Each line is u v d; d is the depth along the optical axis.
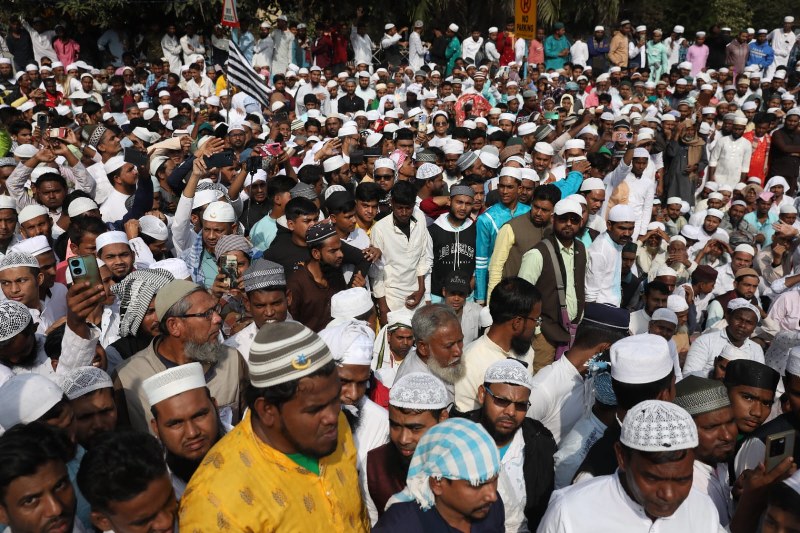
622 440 2.66
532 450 3.45
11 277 4.54
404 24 23.70
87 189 7.81
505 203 7.05
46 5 19.33
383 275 6.73
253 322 4.57
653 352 3.25
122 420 3.39
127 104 15.21
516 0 20.70
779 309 7.49
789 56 22.84
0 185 7.78
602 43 22.38
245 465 2.43
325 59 19.31
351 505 2.72
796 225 10.80
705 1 28.11
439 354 4.01
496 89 17.92
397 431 3.12
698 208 12.12
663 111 17.42
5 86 16.11
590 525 2.78
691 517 2.78
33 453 2.38
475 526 2.75
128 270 5.05
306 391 2.38
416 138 12.10
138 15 20.61
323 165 8.34
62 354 3.44
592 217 8.23
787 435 2.92
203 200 6.50
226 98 14.13
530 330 4.21
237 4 20.34
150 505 2.40
